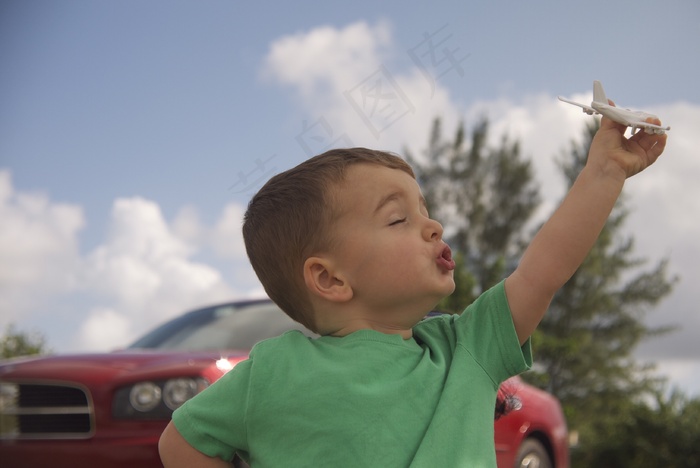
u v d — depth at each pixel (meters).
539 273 1.61
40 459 3.71
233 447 1.57
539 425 4.41
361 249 1.55
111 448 3.58
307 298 1.62
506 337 1.59
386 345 1.54
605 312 24.75
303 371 1.51
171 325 4.90
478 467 1.45
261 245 1.66
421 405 1.48
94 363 3.88
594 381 23.28
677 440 13.91
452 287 1.57
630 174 1.64
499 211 25.45
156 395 3.65
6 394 3.90
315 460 1.45
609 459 14.39
